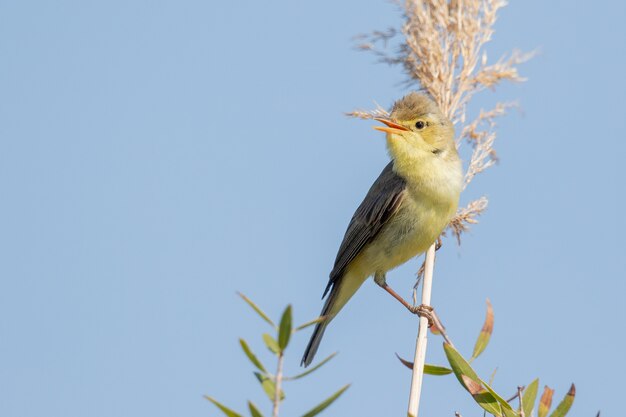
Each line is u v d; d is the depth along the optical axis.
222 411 4.82
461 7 10.40
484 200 10.95
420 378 8.87
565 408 7.28
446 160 12.29
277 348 4.70
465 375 7.61
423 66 10.42
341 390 4.83
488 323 8.14
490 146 10.45
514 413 7.40
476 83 10.40
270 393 4.78
